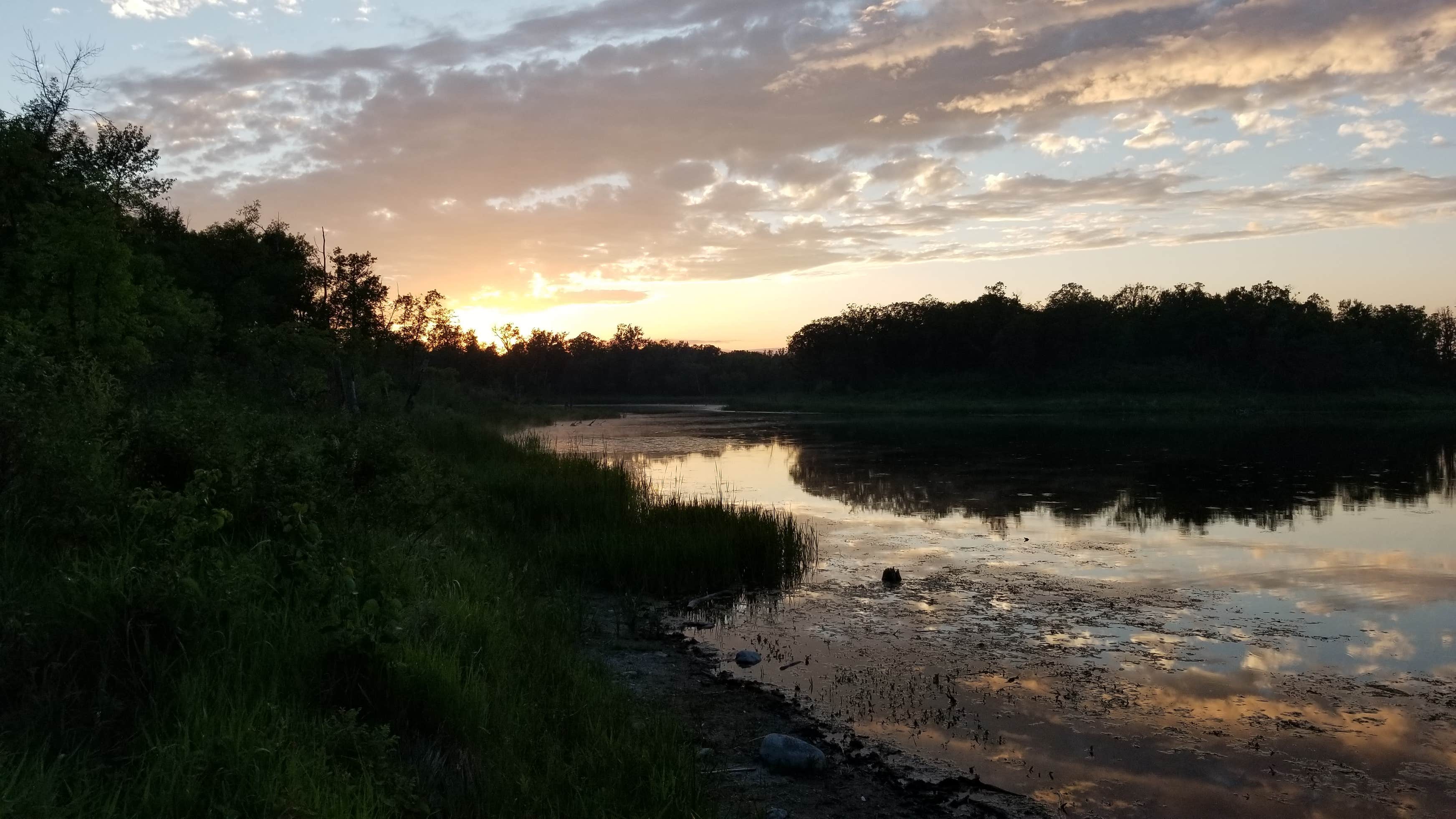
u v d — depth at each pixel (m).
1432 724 6.26
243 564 5.11
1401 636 8.27
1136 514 15.44
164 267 21.31
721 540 10.81
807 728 6.20
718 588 10.17
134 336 14.81
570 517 12.25
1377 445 30.22
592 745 5.02
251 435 8.81
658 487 19.00
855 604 9.58
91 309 13.54
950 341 81.31
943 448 30.39
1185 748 5.89
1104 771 5.56
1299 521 14.52
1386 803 5.15
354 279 29.30
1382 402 60.56
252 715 3.87
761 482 20.48
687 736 5.82
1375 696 6.79
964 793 5.27
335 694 4.51
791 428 44.56
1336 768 5.59
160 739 3.66
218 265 28.22
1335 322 71.75
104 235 13.71
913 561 11.66
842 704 6.67
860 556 12.01
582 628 8.37
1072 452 28.14
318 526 5.75
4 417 5.06
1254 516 15.04
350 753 4.04
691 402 100.88
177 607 4.32
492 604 7.10
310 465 7.35
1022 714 6.48
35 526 4.88
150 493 5.12
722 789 5.20
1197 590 10.04
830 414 64.75
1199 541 12.91
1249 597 9.70
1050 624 8.77
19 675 3.73
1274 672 7.32
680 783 4.70
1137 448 29.48
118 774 3.38
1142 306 79.56
